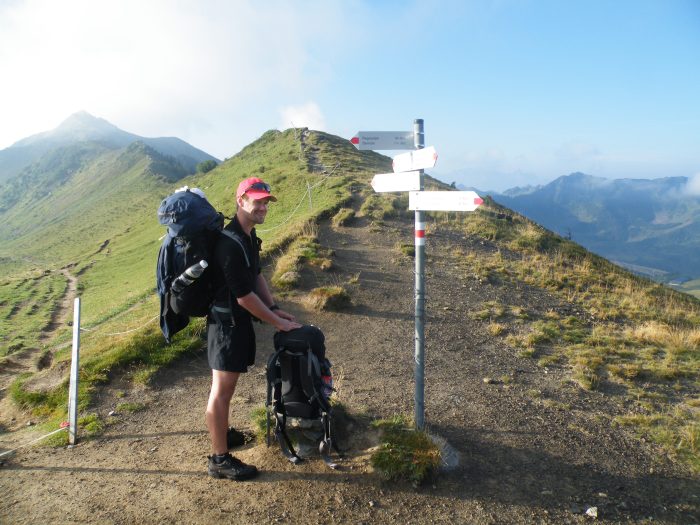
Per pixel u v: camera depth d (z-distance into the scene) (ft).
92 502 12.30
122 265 160.86
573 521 12.23
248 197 11.87
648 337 30.89
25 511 11.94
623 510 12.84
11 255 367.66
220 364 12.14
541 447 16.35
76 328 17.25
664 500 13.47
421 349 14.67
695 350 28.71
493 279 44.11
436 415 18.54
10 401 22.47
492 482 13.74
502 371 24.70
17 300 120.26
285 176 116.06
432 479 13.33
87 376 22.58
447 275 44.50
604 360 26.40
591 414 19.63
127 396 21.26
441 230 61.62
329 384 13.23
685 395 22.38
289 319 13.60
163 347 25.90
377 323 32.78
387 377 23.30
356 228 60.64
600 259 60.85
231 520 11.46
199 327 28.09
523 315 34.73
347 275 42.65
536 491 13.47
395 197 76.38
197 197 11.85
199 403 20.53
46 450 16.01
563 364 26.12
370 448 14.38
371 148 14.37
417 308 14.52
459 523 11.82
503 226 66.03
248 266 11.78
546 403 20.56
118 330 35.70
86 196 601.21
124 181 567.59
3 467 14.61
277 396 13.01
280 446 14.26
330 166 123.24
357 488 12.74
